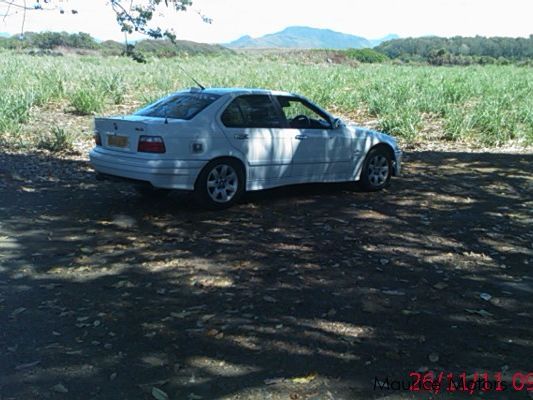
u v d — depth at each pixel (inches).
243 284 205.0
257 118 307.0
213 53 2134.6
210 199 295.0
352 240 256.1
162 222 280.5
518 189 367.6
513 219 295.9
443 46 3538.4
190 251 239.5
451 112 659.4
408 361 152.7
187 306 186.5
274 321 175.6
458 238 261.9
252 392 137.3
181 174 280.7
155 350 157.8
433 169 434.9
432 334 168.2
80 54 1664.6
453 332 169.6
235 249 242.4
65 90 727.1
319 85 859.4
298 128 321.4
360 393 137.3
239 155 296.8
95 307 185.2
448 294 198.1
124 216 290.4
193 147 281.4
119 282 205.8
